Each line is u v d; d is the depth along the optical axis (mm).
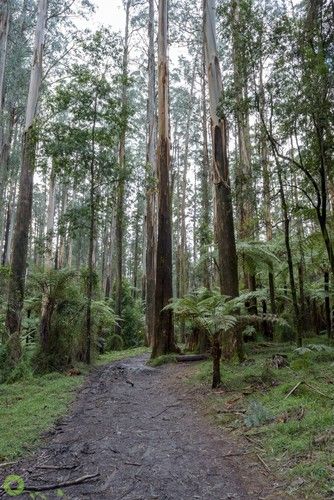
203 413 4895
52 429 4422
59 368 8289
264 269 9922
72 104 9039
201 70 20578
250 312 10125
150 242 15656
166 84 11109
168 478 3145
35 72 10703
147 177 12391
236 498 2799
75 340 8953
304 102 5664
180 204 25469
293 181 7461
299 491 2748
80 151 9070
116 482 3090
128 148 24969
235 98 7320
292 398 4492
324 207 5965
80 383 7121
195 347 10297
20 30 18484
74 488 3006
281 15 6156
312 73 5602
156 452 3691
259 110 6328
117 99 9375
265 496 2783
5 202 26734
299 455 3225
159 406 5473
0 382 7516
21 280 9266
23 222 9586
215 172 8133
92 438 4109
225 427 4273
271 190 7168
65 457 3609
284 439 3539
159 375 7879
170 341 9844
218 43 12312
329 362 6133
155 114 18906
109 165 9391
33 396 6102
